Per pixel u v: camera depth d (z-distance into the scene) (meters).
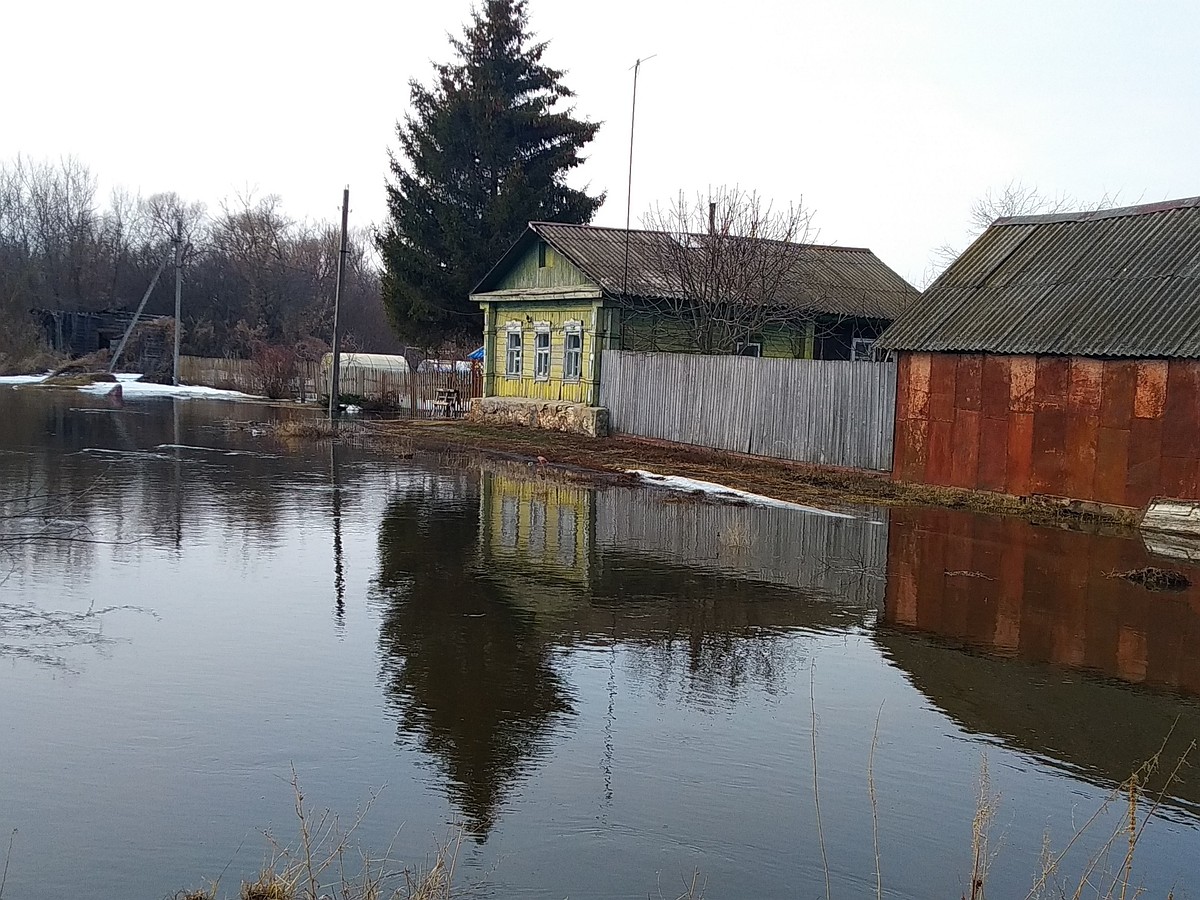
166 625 7.39
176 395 43.72
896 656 7.28
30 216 66.00
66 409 30.59
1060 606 8.85
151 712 5.67
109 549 9.99
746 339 24.88
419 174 38.88
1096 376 14.11
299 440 23.08
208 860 4.14
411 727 5.60
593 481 16.94
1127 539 12.45
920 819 4.75
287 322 64.50
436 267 37.38
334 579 9.06
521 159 38.75
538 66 39.53
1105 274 15.45
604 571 9.73
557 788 4.91
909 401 16.88
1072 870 4.35
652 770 5.16
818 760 5.38
